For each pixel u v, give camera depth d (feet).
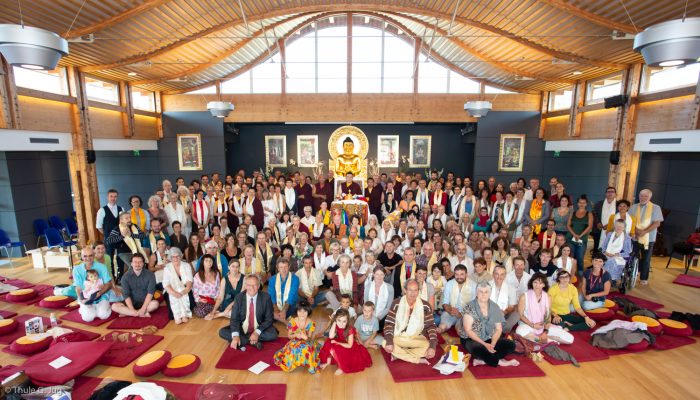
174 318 17.56
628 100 27.12
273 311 16.58
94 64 27.99
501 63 33.40
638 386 12.78
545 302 15.64
